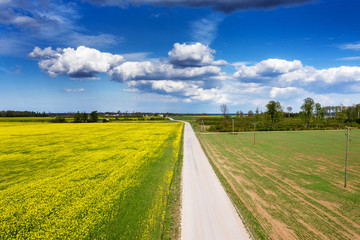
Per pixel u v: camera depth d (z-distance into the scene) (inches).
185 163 932.0
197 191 618.2
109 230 426.9
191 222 454.3
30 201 568.1
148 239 397.1
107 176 762.8
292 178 738.8
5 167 888.9
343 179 731.4
